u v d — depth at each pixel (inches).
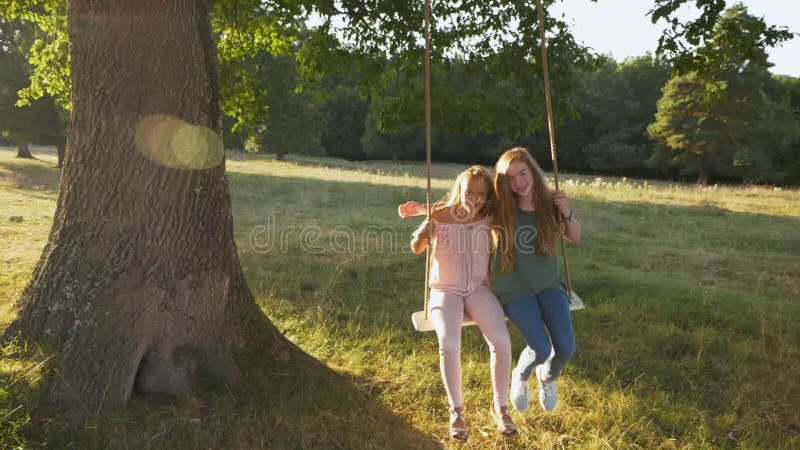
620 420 161.0
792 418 167.9
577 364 203.0
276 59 1401.3
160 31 149.2
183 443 134.6
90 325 146.0
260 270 319.0
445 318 137.8
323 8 286.0
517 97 318.0
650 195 876.6
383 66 311.3
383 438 146.6
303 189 784.3
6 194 603.2
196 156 157.3
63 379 140.3
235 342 166.2
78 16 150.2
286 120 1696.6
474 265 141.9
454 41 305.7
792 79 1926.7
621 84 2209.6
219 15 312.3
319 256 366.3
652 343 225.9
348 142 2709.2
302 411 152.6
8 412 129.5
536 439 152.2
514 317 140.3
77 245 151.5
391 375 185.8
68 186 154.9
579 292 297.7
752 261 407.5
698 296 280.7
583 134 2276.1
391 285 305.9
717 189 1008.2
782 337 229.8
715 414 170.4
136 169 150.2
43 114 1071.6
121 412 140.0
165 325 153.3
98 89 149.4
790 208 753.6
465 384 183.2
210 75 162.9
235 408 149.6
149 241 151.5
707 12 253.8
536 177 141.6
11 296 232.4
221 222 166.9
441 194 767.1
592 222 583.5
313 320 237.6
